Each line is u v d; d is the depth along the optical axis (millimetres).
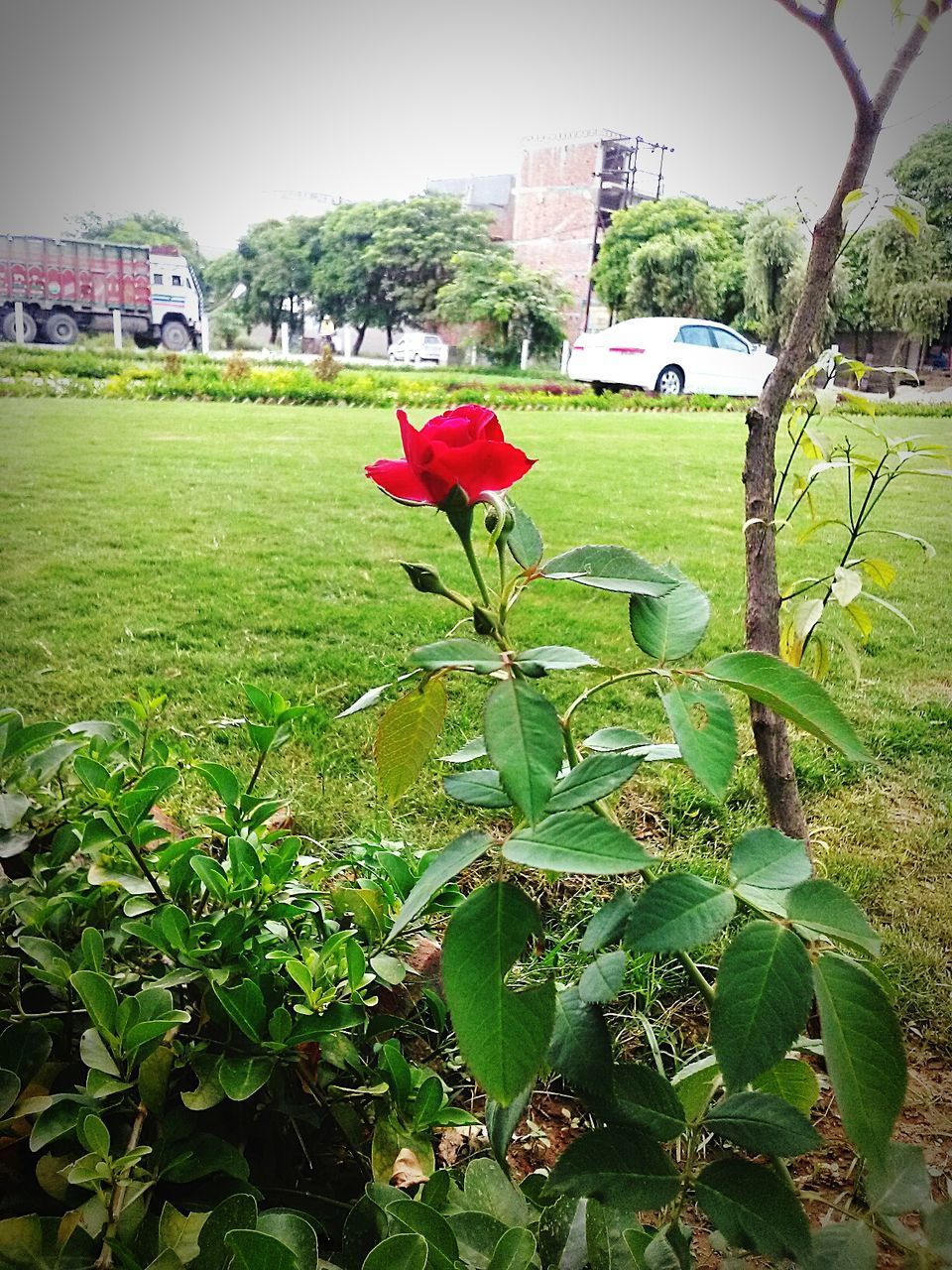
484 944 600
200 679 2480
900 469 1635
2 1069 829
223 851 1335
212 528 3441
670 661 693
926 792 2078
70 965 1000
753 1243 620
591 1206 795
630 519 3447
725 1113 670
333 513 3641
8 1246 716
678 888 605
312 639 2697
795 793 1477
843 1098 553
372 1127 1063
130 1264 711
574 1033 683
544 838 620
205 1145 872
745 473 1460
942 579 3059
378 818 1903
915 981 1534
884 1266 1046
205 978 1011
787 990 560
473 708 2318
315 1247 741
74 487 3682
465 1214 838
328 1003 969
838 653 2607
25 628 2686
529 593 2992
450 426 659
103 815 1042
